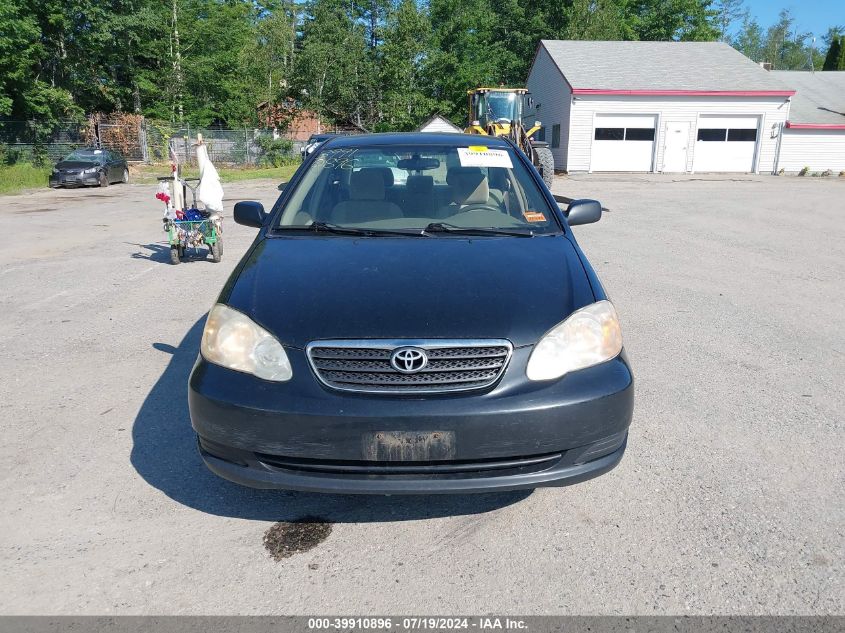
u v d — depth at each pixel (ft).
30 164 96.17
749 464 11.98
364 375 9.25
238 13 143.02
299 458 9.37
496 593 8.69
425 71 155.02
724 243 36.81
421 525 10.24
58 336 19.85
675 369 16.90
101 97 121.80
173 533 10.02
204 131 123.24
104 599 8.59
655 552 9.48
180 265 30.81
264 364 9.46
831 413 14.20
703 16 160.66
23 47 95.14
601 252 33.81
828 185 80.23
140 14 107.96
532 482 9.29
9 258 33.40
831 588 8.68
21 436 13.21
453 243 11.99
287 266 11.12
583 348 9.73
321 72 149.18
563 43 113.09
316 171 14.42
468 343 9.27
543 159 65.00
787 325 20.86
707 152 100.83
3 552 9.55
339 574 9.09
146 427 13.61
